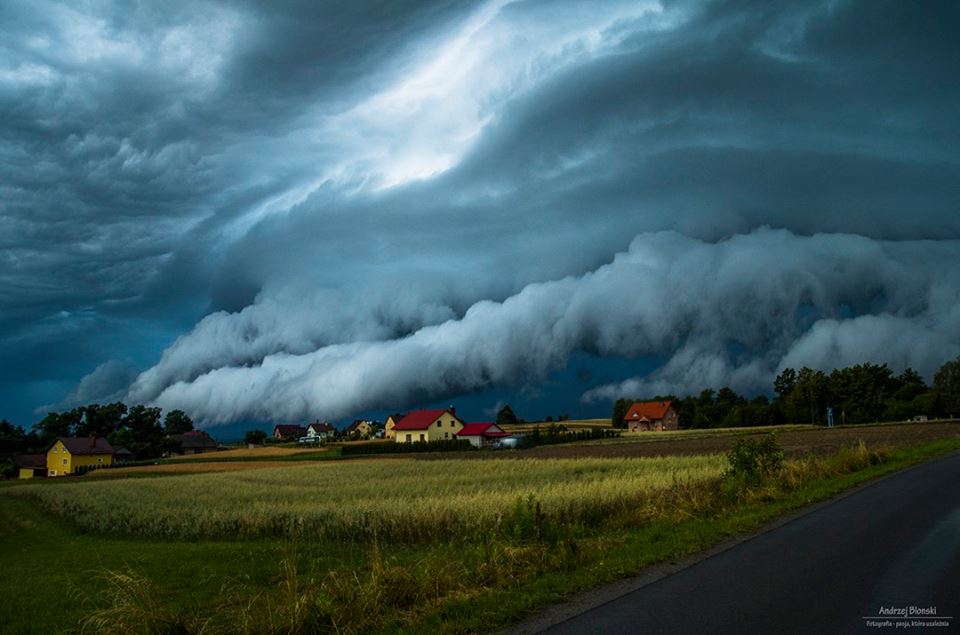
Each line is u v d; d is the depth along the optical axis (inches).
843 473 1043.9
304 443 6953.7
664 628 299.7
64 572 725.3
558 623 320.2
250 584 605.6
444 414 5275.6
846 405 5561.0
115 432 5969.5
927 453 1499.8
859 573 389.4
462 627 328.2
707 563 434.9
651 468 1662.2
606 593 372.8
